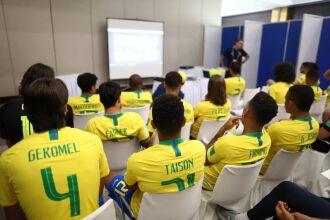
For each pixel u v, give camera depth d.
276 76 3.09
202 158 1.16
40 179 0.85
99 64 5.46
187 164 1.09
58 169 0.87
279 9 9.95
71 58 5.07
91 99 2.53
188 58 6.87
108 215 0.85
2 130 1.45
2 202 0.90
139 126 1.76
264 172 1.74
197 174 1.14
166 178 1.07
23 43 4.48
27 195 0.85
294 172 1.94
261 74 6.68
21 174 0.83
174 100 1.07
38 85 0.89
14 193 0.90
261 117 1.34
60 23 4.80
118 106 1.78
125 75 5.68
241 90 3.84
